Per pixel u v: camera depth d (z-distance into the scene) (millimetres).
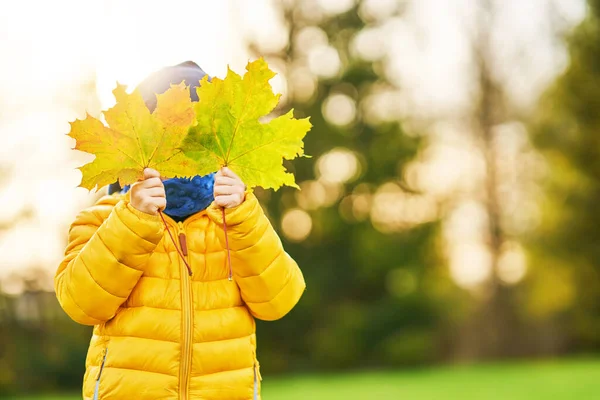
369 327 16203
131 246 1901
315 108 16688
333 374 15273
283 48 16484
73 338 13617
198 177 2090
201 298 2066
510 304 17016
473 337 16875
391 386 9070
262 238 2023
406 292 16453
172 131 1828
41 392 13344
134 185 1884
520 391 7230
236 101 1866
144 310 2014
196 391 2018
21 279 11898
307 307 16234
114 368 1991
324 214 16516
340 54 16969
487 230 16828
